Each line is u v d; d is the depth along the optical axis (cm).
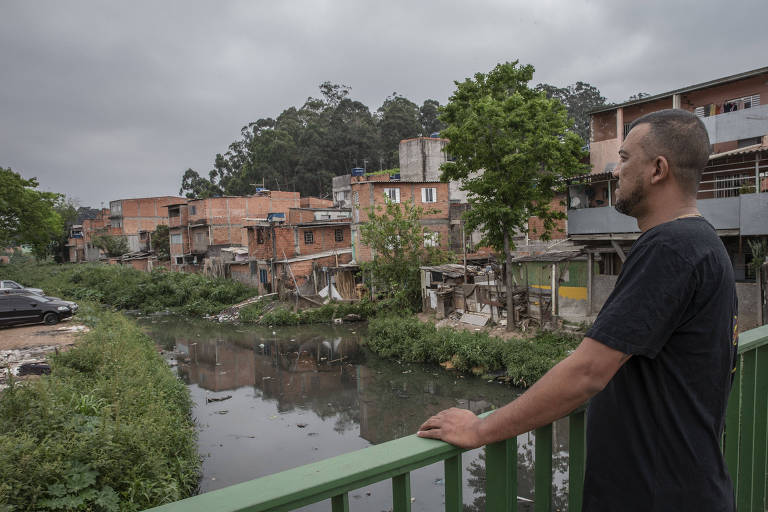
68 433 664
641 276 106
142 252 5278
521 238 2589
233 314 2828
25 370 1074
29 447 595
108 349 1180
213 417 1293
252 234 3297
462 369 1552
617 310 106
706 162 121
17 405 710
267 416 1295
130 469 670
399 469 111
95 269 4047
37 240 3334
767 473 206
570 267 1738
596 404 121
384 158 5853
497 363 1492
